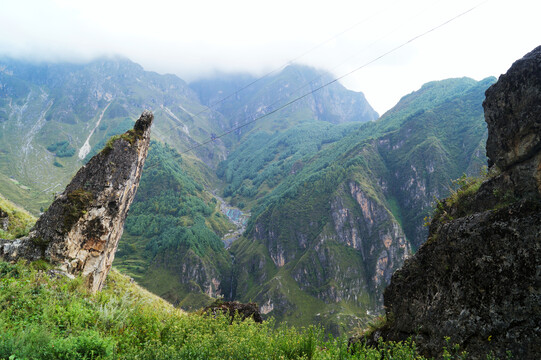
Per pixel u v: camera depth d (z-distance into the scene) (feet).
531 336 20.01
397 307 30.66
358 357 24.25
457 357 22.29
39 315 26.58
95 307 31.42
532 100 23.50
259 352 22.22
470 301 23.65
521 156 23.85
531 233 21.31
